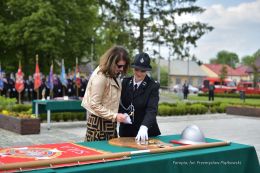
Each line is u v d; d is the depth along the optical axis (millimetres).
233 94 41875
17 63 27938
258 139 10672
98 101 3701
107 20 24344
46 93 22344
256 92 45375
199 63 25234
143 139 3592
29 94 23672
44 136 10266
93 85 3725
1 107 13586
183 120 15758
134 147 3328
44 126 12336
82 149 3262
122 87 4117
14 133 10734
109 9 23953
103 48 27844
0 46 26734
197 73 82125
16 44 25172
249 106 19141
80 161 2730
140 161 2867
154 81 4082
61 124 12945
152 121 3797
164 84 69188
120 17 23875
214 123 14883
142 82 4016
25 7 25016
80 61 28969
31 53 27391
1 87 17422
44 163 2592
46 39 24047
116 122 3945
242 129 12953
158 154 3131
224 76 57812
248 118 17281
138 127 4020
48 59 27625
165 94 46562
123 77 4172
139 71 3938
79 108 12039
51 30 24109
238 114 18656
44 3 25078
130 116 4016
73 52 27906
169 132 11766
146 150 3113
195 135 3604
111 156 2881
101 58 3797
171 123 14531
